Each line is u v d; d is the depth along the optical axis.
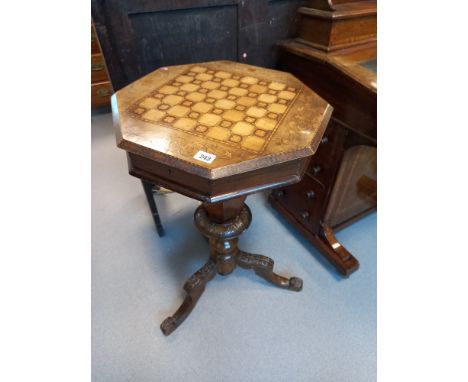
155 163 0.72
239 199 0.92
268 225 1.56
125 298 1.25
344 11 1.04
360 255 1.42
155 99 0.83
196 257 1.41
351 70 0.96
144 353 1.09
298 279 1.26
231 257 1.15
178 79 0.93
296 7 1.26
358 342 1.12
